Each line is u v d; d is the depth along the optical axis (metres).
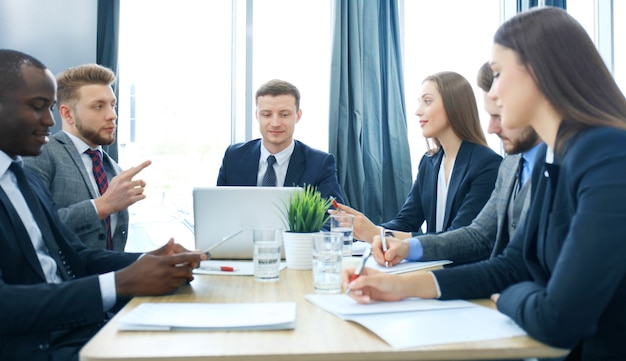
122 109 3.45
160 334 0.96
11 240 1.37
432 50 3.73
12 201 1.53
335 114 3.38
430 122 2.37
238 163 2.73
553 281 0.92
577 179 0.99
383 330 0.96
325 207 1.70
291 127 2.66
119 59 3.33
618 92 1.08
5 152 1.56
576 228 0.92
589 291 0.88
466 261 1.77
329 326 1.01
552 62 1.07
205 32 3.59
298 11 3.62
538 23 1.09
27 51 2.83
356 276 1.23
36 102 1.55
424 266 1.61
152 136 3.54
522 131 1.64
